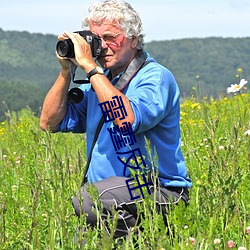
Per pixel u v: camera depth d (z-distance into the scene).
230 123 17.77
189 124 18.81
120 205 9.89
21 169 14.08
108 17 10.11
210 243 8.34
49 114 11.29
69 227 9.68
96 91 9.98
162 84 10.15
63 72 11.16
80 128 11.54
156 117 9.94
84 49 10.16
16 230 9.95
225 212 9.20
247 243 9.06
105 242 7.75
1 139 20.92
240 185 10.56
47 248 9.53
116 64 10.27
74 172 12.13
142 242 8.98
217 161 10.20
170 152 10.33
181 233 8.27
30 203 11.09
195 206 9.02
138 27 10.27
